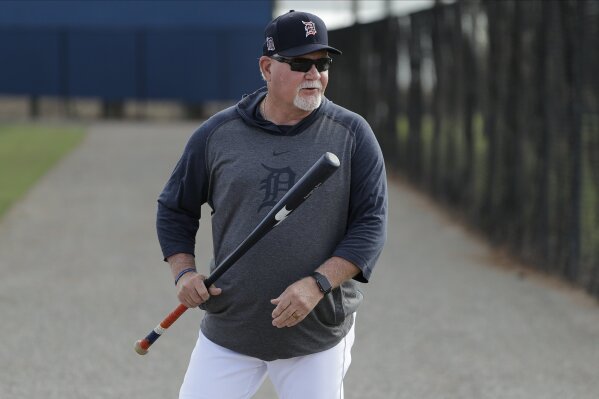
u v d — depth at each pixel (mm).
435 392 20094
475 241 36562
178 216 13383
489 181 36250
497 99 35344
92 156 66125
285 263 12453
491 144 36062
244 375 13039
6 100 120375
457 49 41625
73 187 50594
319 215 12422
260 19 105562
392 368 21594
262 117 12742
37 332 24234
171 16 105750
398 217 42125
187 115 108625
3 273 30891
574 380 20812
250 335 12742
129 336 23953
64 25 105812
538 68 31281
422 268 31812
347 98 67688
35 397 19719
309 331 12680
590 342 23484
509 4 34000
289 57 12070
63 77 106500
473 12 39125
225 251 12820
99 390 20141
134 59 106312
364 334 24219
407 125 52469
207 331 13172
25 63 106188
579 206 28547
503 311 26359
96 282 29703
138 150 70625
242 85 106312
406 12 51625
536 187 31625
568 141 29047
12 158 64688
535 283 29578
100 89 106500
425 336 24047
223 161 12664
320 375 12812
